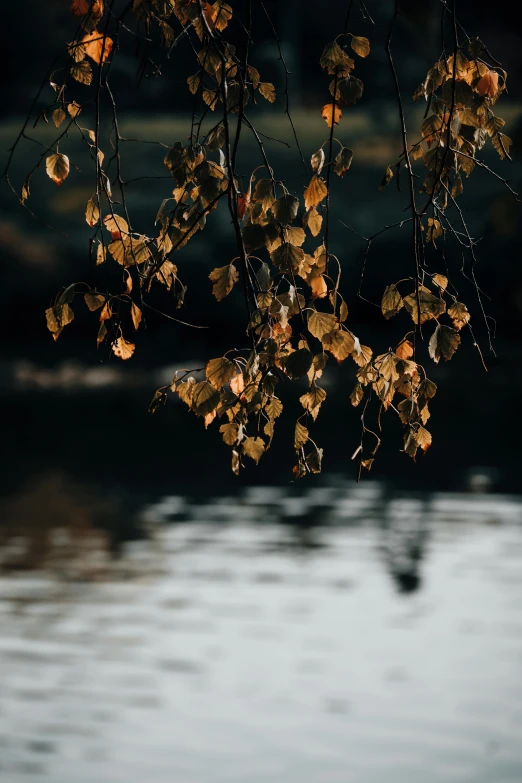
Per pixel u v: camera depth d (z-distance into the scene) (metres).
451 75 3.25
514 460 22.16
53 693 10.19
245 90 3.10
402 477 20.95
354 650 11.37
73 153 44.50
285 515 17.97
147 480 20.89
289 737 9.37
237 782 8.55
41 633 11.81
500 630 11.94
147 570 14.43
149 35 3.38
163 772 8.63
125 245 3.29
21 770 8.67
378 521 17.41
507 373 32.56
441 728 9.59
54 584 13.75
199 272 36.66
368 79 28.92
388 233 37.41
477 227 25.02
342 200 40.06
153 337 36.81
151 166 41.59
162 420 28.58
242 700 10.18
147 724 9.55
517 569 14.34
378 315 36.09
